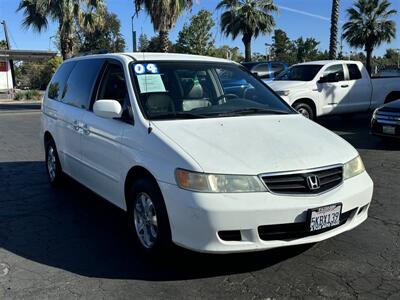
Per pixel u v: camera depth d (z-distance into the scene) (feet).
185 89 15.90
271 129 14.38
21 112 68.64
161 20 65.41
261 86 17.98
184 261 13.70
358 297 11.61
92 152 17.08
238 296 11.69
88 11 86.33
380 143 33.86
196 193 11.75
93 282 12.55
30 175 25.26
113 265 13.60
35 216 18.19
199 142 12.96
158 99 15.07
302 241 12.23
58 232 16.40
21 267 13.56
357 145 33.24
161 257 13.56
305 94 39.96
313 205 12.01
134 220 14.39
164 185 12.42
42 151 32.99
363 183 13.56
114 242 15.39
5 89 120.47
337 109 42.22
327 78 41.47
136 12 66.08
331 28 70.08
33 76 160.56
